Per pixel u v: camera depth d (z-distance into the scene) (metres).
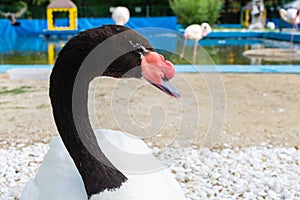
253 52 5.39
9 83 3.12
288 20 6.45
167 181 1.09
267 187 1.48
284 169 1.61
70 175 1.08
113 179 1.02
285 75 3.51
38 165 1.64
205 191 1.46
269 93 2.86
